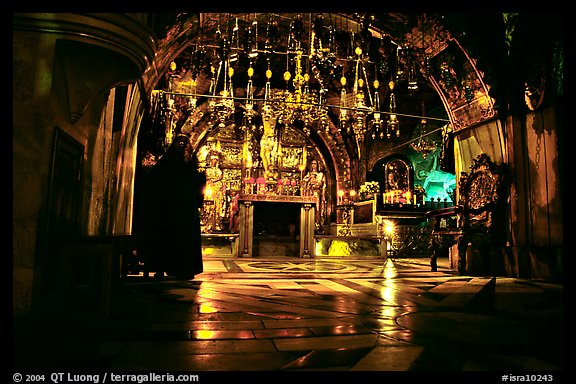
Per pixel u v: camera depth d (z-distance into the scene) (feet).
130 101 22.50
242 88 61.52
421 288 20.63
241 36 43.68
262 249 47.39
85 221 16.21
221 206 60.13
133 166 27.66
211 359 8.10
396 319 12.51
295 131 65.67
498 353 8.82
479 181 31.48
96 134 17.25
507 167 29.76
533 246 27.55
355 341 9.73
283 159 64.64
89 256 12.05
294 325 11.44
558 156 26.02
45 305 11.92
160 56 26.37
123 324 11.26
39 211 11.46
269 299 16.08
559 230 25.71
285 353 8.63
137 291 17.83
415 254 53.88
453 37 30.42
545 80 26.66
